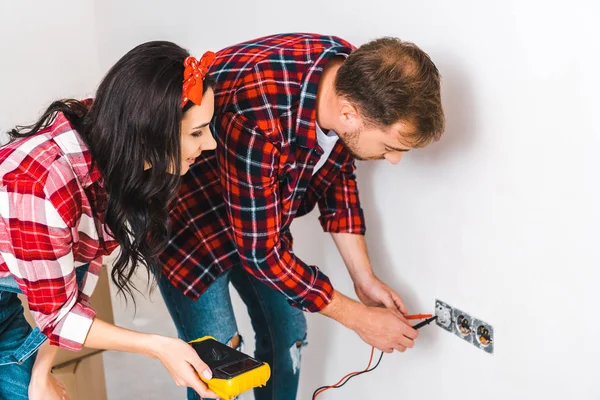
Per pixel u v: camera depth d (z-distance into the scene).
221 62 1.33
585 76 1.05
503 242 1.29
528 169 1.20
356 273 1.63
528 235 1.23
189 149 1.16
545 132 1.15
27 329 1.39
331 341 1.98
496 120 1.24
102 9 2.92
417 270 1.58
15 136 1.22
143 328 2.62
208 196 1.55
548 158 1.15
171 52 1.09
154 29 2.58
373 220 1.72
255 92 1.24
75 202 1.11
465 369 1.48
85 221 1.18
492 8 1.20
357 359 1.88
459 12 1.27
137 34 2.71
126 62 1.07
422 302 1.59
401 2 1.41
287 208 1.43
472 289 1.40
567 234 1.15
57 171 1.08
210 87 1.13
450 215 1.42
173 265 1.57
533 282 1.24
